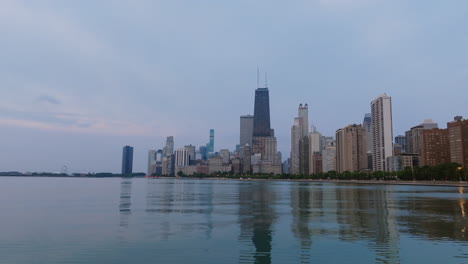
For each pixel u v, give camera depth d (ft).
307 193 439.63
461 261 98.02
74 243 119.65
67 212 208.85
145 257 102.42
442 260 99.04
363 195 390.42
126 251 109.09
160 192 468.75
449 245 115.85
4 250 110.32
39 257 102.42
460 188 606.55
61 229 146.41
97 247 114.01
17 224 159.94
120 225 157.38
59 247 113.91
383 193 434.30
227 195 399.44
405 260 99.14
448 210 218.79
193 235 133.69
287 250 110.52
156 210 221.87
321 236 131.54
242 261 98.78
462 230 143.02
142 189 571.69
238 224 161.58
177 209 229.04
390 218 180.45
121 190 523.29
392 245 115.96
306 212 211.00
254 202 291.17
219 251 109.29
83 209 226.58
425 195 386.52
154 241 122.93
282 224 161.17
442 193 433.89
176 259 100.42
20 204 262.88
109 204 265.75
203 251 109.29
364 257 102.17
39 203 272.10
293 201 302.04
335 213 204.74
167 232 139.85
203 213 205.87
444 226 153.58
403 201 296.51
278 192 470.80
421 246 114.73
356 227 151.84
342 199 324.19
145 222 167.22
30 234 134.92
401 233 136.67
